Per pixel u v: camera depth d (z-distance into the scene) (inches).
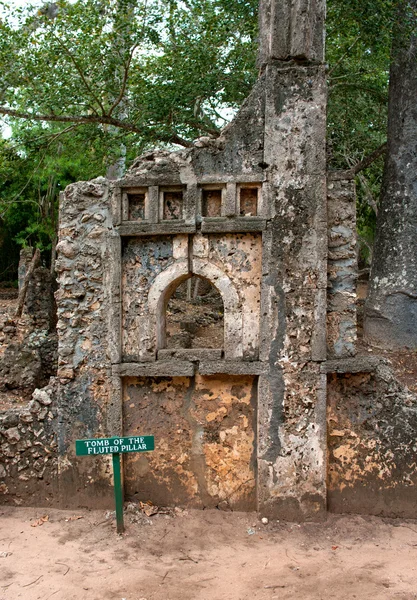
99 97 478.3
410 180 427.2
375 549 193.0
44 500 222.2
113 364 214.8
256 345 212.8
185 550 191.6
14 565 181.2
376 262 447.8
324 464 209.9
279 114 207.3
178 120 452.4
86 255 217.0
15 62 430.3
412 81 424.5
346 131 498.0
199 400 217.9
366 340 448.1
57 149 592.1
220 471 217.9
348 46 415.2
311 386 208.5
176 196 217.9
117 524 201.5
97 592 167.5
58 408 219.1
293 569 180.2
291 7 205.9
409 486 213.6
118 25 427.8
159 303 216.8
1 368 365.4
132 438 197.0
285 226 207.2
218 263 214.5
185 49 434.9
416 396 218.1
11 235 971.9
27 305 401.7
